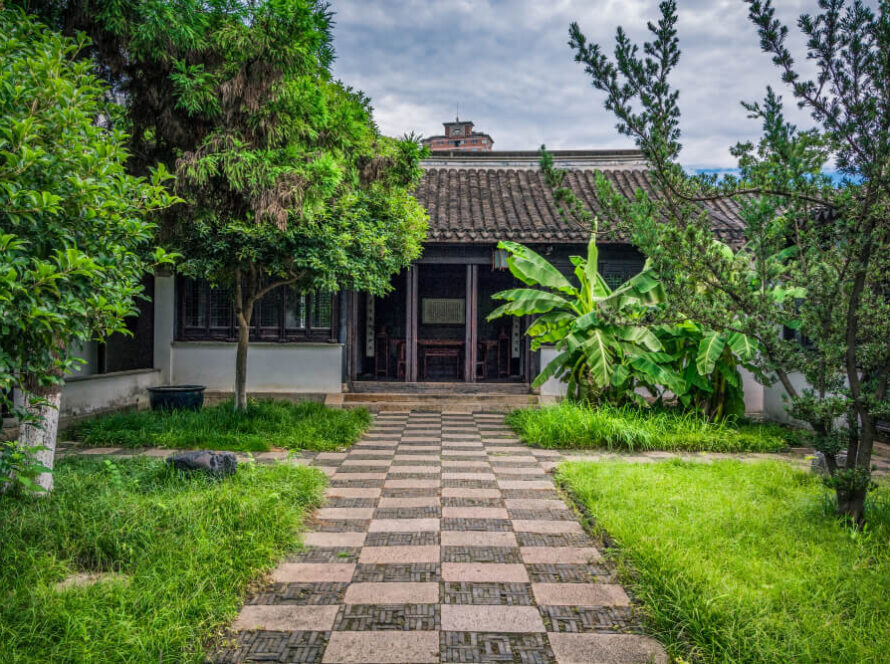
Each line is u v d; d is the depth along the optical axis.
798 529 3.97
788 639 2.57
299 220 6.77
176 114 5.16
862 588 3.04
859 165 3.62
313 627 2.83
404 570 3.51
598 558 3.69
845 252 3.85
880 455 6.92
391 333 13.27
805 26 3.50
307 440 7.06
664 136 3.99
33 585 2.91
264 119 5.09
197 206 5.57
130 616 2.65
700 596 2.87
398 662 2.54
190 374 10.95
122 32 4.70
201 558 3.33
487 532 4.18
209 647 2.63
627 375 7.93
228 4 4.88
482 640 2.72
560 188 4.33
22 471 3.28
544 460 6.52
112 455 6.28
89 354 10.57
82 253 2.90
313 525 4.33
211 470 4.91
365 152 7.28
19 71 3.22
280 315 11.05
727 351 8.09
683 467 5.88
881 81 3.43
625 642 2.72
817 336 4.09
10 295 2.62
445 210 11.50
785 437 7.56
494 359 13.24
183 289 10.96
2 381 2.82
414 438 7.90
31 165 2.94
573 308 8.95
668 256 4.07
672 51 3.85
